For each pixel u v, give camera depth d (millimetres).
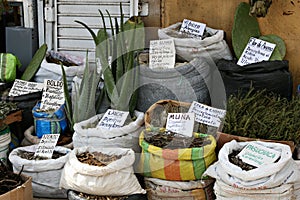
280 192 1949
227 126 2340
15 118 2781
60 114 2750
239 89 2654
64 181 2262
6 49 3365
